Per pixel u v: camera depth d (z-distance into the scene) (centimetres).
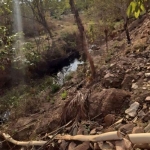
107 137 393
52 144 483
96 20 1655
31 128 643
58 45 1945
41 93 959
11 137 629
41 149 488
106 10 1462
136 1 254
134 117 469
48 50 1800
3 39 561
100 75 734
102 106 533
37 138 571
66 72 1527
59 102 757
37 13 2230
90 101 564
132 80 595
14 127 696
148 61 669
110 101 530
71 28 2539
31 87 1127
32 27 2322
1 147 621
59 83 1112
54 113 657
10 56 591
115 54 1089
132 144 363
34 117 716
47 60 1666
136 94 528
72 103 575
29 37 2223
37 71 1497
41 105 804
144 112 468
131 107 495
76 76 1027
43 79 1305
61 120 575
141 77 588
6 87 1280
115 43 1436
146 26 1200
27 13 2280
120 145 368
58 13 2581
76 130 495
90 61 760
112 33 1733
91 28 1636
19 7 2045
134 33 1370
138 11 258
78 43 1939
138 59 709
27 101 818
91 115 535
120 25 1831
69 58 1889
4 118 862
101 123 504
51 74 1562
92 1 1605
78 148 414
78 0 1952
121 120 468
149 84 546
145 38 946
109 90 556
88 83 755
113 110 520
